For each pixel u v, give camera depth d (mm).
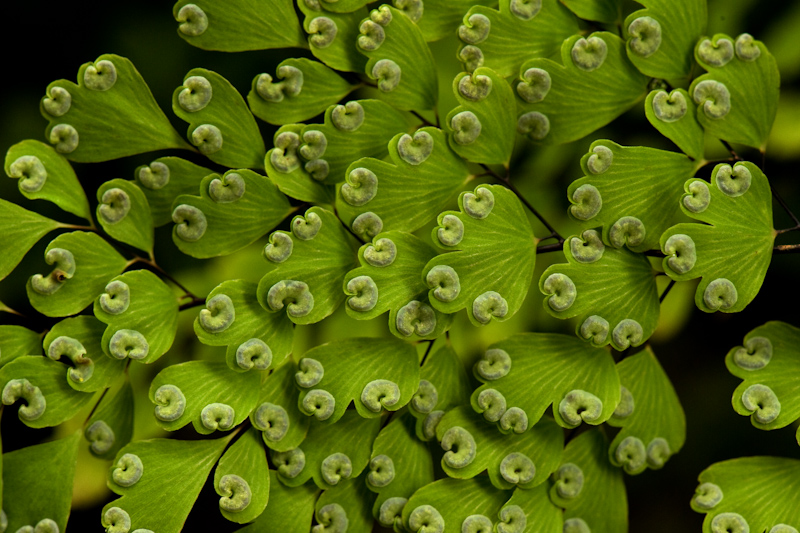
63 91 169
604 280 169
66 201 170
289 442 170
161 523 169
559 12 171
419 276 169
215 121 170
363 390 169
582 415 170
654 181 169
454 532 171
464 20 170
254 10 170
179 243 170
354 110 169
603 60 170
